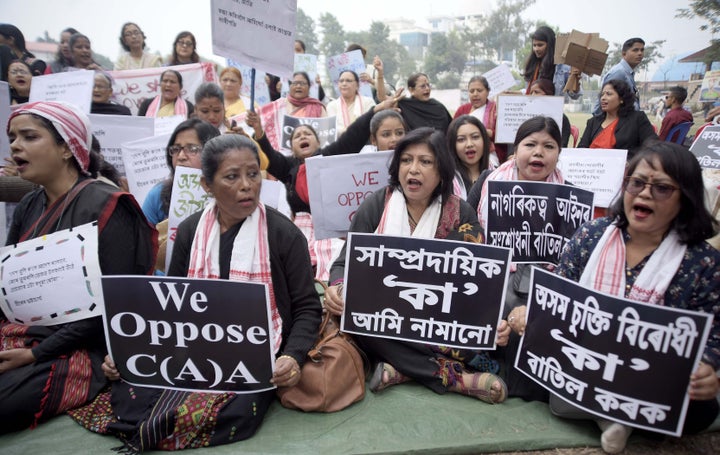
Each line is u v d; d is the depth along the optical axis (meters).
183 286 2.42
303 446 2.45
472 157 4.53
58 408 2.61
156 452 2.40
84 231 2.66
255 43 4.48
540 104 5.56
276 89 10.43
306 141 5.00
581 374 2.38
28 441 2.48
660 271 2.34
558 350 2.46
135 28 8.96
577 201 3.13
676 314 2.16
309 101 7.75
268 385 2.48
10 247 2.69
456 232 3.03
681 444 2.50
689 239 2.30
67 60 8.60
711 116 6.11
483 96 7.03
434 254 2.70
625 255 2.46
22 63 6.63
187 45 8.19
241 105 7.41
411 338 2.76
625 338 2.26
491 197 3.28
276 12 4.47
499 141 5.64
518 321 2.69
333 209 4.04
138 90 7.55
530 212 3.27
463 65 61.66
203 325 2.44
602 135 5.80
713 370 2.16
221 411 2.45
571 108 27.77
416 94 6.96
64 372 2.62
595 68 6.23
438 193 3.07
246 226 2.69
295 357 2.62
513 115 5.59
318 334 2.84
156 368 2.49
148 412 2.47
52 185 2.80
